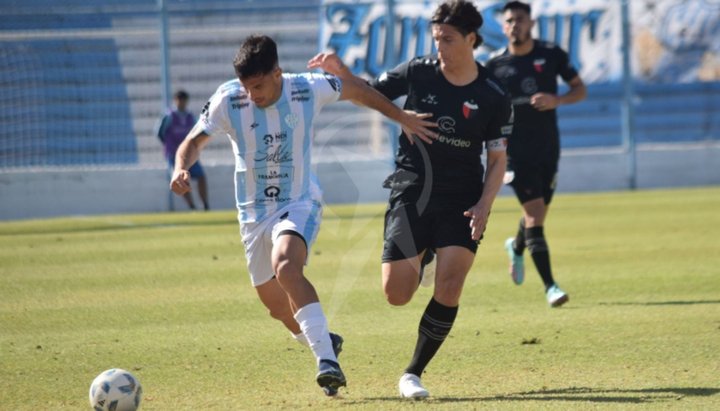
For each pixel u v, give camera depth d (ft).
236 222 195.42
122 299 108.47
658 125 268.21
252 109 63.41
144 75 262.06
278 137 63.72
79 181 238.89
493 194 66.85
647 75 260.42
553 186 109.91
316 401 63.67
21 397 66.80
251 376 72.13
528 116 107.96
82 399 66.13
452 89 67.87
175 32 265.75
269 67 61.31
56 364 77.46
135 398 58.85
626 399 62.03
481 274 123.95
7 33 257.75
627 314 94.07
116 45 262.47
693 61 259.80
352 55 250.57
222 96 64.08
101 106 259.39
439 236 67.15
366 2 250.16
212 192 242.78
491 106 67.56
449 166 68.44
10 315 99.91
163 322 95.14
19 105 256.52
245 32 268.00
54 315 99.66
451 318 65.05
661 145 263.29
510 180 104.32
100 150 258.16
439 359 76.74
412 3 248.11
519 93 108.47
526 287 113.80
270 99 62.95
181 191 63.77
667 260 130.31
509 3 110.22
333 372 58.75
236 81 65.16
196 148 65.36
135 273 127.54
